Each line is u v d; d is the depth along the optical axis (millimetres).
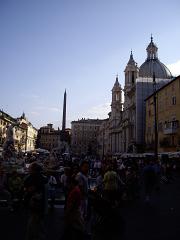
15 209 15430
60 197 18859
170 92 58562
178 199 19844
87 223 12375
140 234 10859
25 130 150125
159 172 21812
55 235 10625
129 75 100938
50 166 24250
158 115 64062
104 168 15836
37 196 8477
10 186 16391
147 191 18125
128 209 16094
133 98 87938
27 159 41219
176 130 54531
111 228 11602
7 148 37625
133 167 20656
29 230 8445
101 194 13867
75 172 11523
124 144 96750
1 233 10906
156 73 91812
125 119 94500
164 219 13453
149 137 69375
